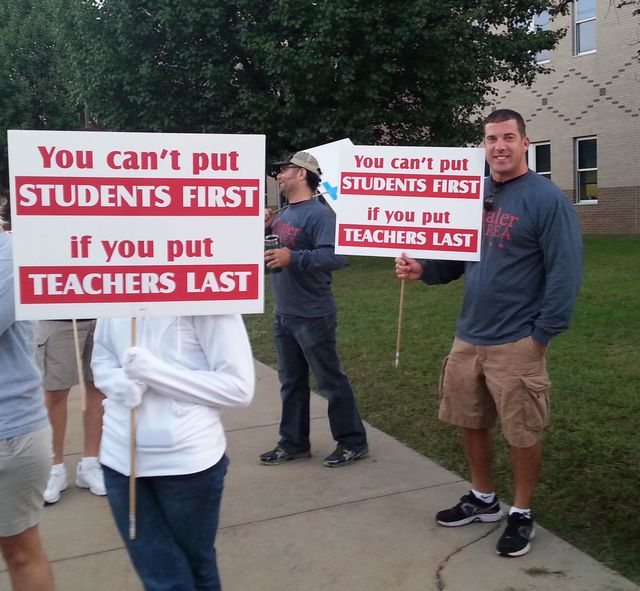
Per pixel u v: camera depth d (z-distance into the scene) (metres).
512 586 3.04
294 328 4.30
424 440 4.81
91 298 2.13
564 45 19.81
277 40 12.08
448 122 13.38
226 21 12.27
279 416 5.54
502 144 3.17
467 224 3.44
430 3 11.62
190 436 2.08
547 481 3.97
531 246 3.18
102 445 2.20
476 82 13.26
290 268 4.23
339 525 3.66
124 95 13.14
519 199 3.18
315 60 11.53
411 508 3.83
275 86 12.86
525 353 3.19
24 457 2.30
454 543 3.44
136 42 12.42
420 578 3.14
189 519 2.12
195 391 2.08
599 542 3.35
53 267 2.10
